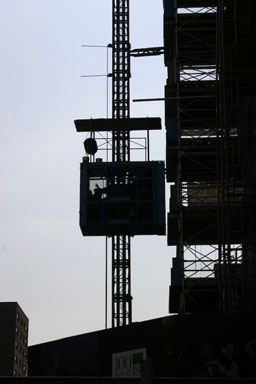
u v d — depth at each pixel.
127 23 81.31
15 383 14.80
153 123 62.88
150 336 23.27
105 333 24.77
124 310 71.62
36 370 27.20
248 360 21.86
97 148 61.88
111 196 58.19
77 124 63.06
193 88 45.28
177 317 23.00
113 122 62.03
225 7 38.91
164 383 13.95
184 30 46.09
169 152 46.94
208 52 46.03
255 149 36.53
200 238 46.16
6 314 145.00
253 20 37.81
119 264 72.62
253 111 36.84
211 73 46.03
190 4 47.06
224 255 32.84
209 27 46.41
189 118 46.12
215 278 42.03
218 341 22.30
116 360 24.09
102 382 14.70
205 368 22.14
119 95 79.44
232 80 38.41
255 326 22.17
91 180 58.75
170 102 46.88
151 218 57.66
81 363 25.31
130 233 59.84
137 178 58.53
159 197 58.12
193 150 44.94
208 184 46.22
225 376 21.86
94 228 58.25
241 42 38.88
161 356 22.78
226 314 22.52
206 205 43.75
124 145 75.81
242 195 34.84
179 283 42.22
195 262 42.53
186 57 46.28
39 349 27.53
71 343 26.11
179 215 44.72
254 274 34.22
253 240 36.09
